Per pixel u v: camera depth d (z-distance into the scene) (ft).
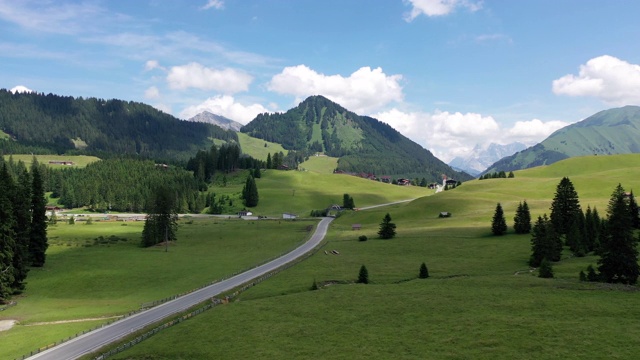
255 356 159.33
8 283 277.64
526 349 144.66
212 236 529.04
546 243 292.81
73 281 321.32
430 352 150.00
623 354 135.23
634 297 188.65
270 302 226.58
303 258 363.56
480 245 371.97
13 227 300.61
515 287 219.20
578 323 161.07
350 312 199.31
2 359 176.55
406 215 611.88
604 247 238.89
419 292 224.53
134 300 266.36
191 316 216.33
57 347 185.16
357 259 345.72
